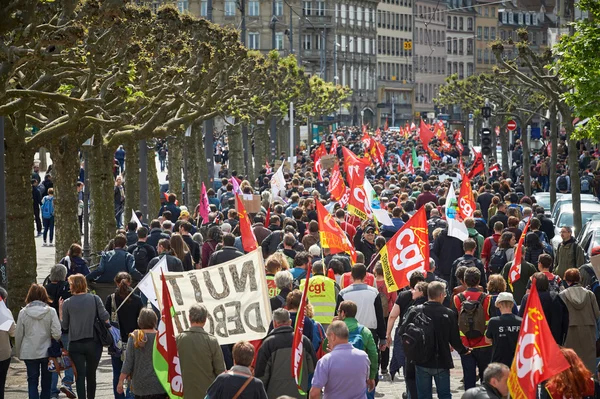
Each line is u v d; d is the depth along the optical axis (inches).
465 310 751.7
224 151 4217.5
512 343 697.0
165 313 592.4
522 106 3469.5
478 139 5142.7
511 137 4879.4
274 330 606.2
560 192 2541.8
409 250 834.2
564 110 1701.5
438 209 1333.7
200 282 650.8
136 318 800.3
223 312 649.6
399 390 828.6
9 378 919.0
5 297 770.2
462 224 1107.3
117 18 1016.9
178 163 2144.4
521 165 3097.9
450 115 7588.6
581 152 3282.5
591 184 2541.8
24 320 761.6
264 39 7377.0
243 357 536.7
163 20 1398.9
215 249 1111.6
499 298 703.1
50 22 992.9
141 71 1230.9
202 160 2357.3
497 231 1117.7
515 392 486.9
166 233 1155.9
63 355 797.9
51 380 776.9
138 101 1357.0
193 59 1583.4
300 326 568.1
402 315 781.3
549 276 830.5
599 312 761.0
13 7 882.8
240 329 649.6
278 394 597.9
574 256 1052.5
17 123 1076.5
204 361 607.5
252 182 3243.1
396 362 834.2
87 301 760.3
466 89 5034.5
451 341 690.2
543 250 1029.8
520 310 763.4
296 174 2137.1
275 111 3304.6
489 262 1105.4
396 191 1788.9
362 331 652.7
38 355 761.0
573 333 752.3
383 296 877.8
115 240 964.0
